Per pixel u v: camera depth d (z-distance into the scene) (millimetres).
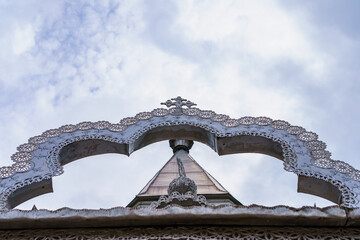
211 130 12195
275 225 8078
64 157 11633
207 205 8125
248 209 8016
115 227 8102
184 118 12641
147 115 12742
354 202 9562
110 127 12242
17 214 8016
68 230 8094
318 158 10984
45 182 10422
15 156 10867
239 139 12023
